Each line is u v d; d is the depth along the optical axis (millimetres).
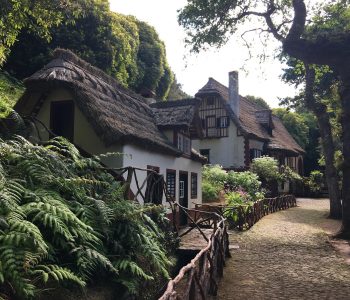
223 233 8383
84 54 21578
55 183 5324
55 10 10070
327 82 18281
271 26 15641
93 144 9602
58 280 3715
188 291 4316
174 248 8289
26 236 3707
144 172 10508
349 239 11672
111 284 4809
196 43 16062
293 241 11430
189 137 14781
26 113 10188
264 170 24875
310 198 30891
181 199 13992
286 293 6418
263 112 32281
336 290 6594
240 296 6246
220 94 27766
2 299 3365
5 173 4902
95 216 5242
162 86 34938
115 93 11742
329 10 15375
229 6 14805
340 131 18484
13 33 10289
